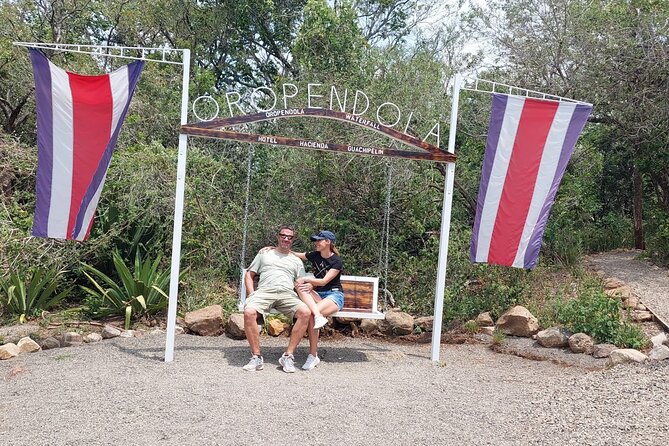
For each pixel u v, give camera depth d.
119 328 8.88
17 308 9.36
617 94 12.52
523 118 7.23
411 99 11.74
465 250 10.63
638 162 14.03
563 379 6.36
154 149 11.42
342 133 11.44
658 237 14.27
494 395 5.79
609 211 20.33
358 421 4.89
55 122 6.64
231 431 4.60
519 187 7.27
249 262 11.45
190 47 19.03
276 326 8.45
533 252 7.29
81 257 10.33
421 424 4.88
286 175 11.61
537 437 4.61
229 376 6.18
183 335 8.24
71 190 6.70
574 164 13.99
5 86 14.12
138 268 9.65
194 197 11.01
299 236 11.14
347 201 11.41
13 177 11.26
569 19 12.53
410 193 11.23
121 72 6.72
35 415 4.98
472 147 12.62
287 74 19.06
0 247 9.72
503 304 9.54
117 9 18.44
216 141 12.84
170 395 5.41
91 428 4.67
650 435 4.49
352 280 7.40
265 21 20.83
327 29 13.22
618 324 8.14
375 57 12.91
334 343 8.26
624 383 5.71
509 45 12.73
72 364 6.69
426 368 7.00
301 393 5.59
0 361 7.15
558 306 8.84
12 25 14.14
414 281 10.65
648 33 11.95
